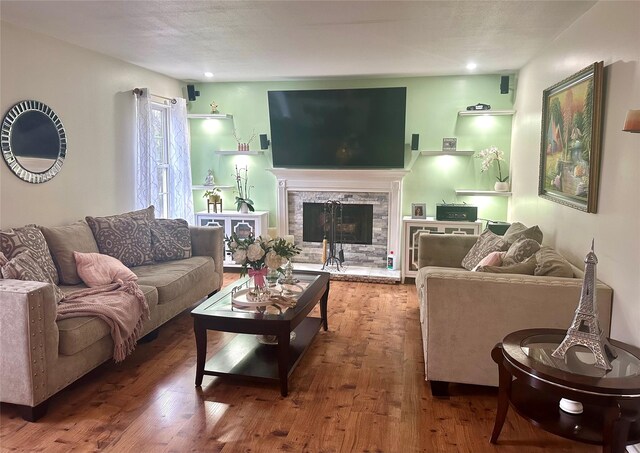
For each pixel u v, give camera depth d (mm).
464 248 4312
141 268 4027
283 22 3340
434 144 5633
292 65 4887
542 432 2453
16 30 3434
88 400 2750
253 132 6051
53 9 3066
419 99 5598
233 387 2936
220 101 6059
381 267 5973
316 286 3553
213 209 6020
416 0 2873
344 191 5871
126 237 4066
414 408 2689
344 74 5430
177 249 4398
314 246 6105
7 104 3383
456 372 2758
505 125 5445
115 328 2943
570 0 2826
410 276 5504
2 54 3326
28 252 3100
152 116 5258
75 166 4090
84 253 3564
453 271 2828
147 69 5152
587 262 2057
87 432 2422
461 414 2629
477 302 2660
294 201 6059
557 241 3557
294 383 2992
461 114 5348
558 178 3461
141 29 3531
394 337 3801
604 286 2580
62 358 2633
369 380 3041
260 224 5828
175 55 4438
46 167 3758
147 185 4949
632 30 2361
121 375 3086
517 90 5160
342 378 3066
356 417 2592
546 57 3992
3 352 2449
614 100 2570
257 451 2273
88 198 4270
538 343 2225
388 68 5039
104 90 4445
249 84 5961
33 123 3613
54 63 3809
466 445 2342
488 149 5383
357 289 5258
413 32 3586
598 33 2824
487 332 2676
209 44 4008
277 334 2779
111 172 4586
